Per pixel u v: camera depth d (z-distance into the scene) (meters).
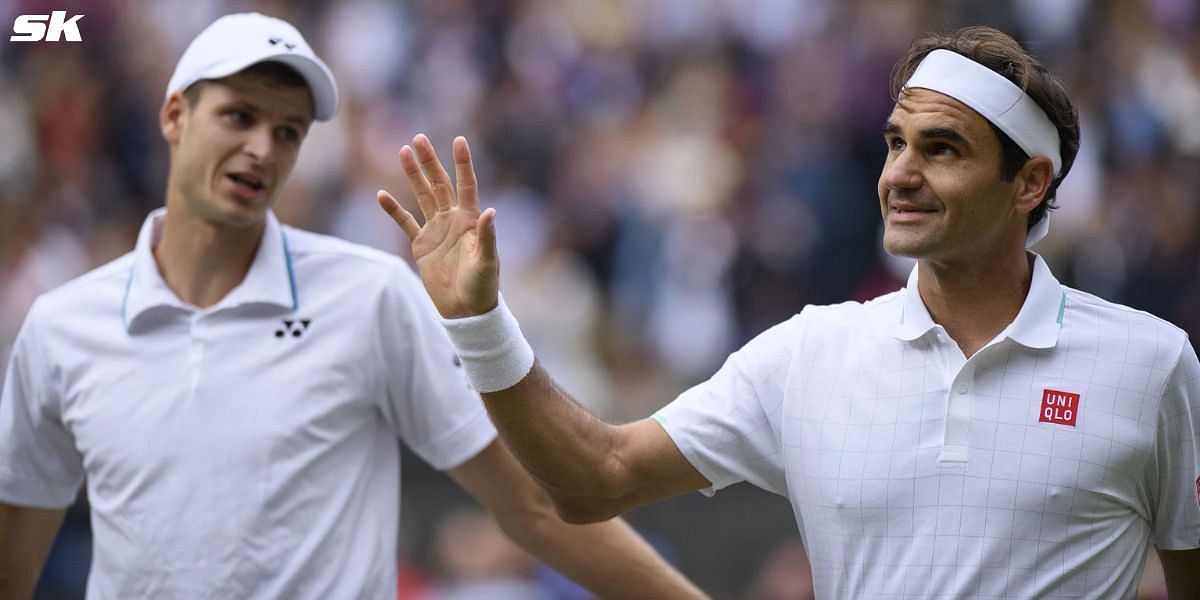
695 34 41.00
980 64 11.95
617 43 41.47
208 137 14.66
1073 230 33.81
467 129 40.03
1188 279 33.88
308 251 15.27
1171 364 12.02
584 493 12.76
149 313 14.77
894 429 12.06
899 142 12.28
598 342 34.19
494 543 26.53
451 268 12.48
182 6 41.88
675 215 35.50
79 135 39.16
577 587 25.89
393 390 15.22
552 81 40.91
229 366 14.68
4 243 35.41
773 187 35.56
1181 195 35.28
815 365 12.53
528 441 12.55
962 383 12.02
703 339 33.56
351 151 38.72
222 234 14.91
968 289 12.28
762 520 26.91
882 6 39.16
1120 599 11.90
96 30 40.75
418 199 12.62
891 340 12.34
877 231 35.47
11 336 34.22
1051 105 12.05
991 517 11.77
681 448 12.75
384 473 15.34
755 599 26.67
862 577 12.09
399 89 41.09
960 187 11.84
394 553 15.34
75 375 14.87
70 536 27.52
